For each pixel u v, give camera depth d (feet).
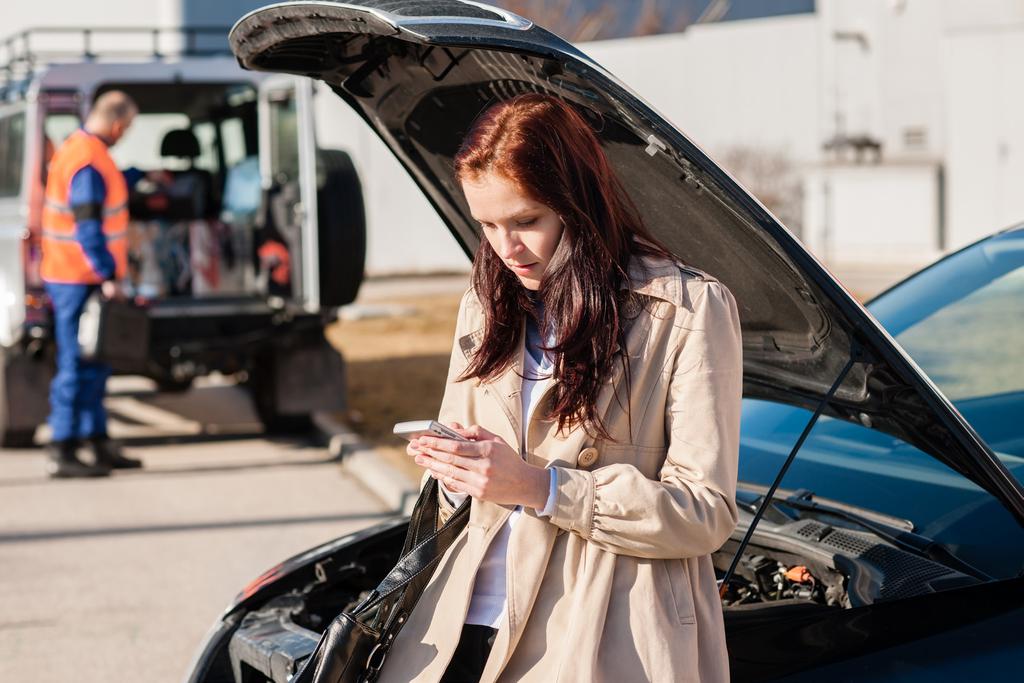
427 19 6.37
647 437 6.20
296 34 7.84
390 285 62.85
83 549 19.57
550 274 6.17
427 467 6.17
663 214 7.83
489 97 8.02
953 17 71.10
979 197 69.82
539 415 6.37
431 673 6.53
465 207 9.45
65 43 43.27
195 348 26.25
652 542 5.93
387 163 72.23
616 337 6.07
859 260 71.56
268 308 27.25
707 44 80.53
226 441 28.27
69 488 23.70
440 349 38.91
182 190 28.96
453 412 6.84
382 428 27.99
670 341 6.12
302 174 26.30
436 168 9.29
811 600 7.79
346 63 8.45
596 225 6.10
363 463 24.25
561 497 5.98
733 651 7.08
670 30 92.84
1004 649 6.73
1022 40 67.67
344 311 47.70
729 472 6.04
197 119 30.50
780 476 7.59
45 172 24.54
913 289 11.00
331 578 9.47
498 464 5.95
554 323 6.26
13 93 26.27
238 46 8.52
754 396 9.80
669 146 6.75
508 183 5.99
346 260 26.89
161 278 27.96
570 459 6.21
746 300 8.23
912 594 7.25
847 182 74.23
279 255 27.58
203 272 28.32
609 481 5.98
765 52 78.54
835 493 8.50
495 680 6.23
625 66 83.51
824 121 76.95
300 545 19.67
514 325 6.53
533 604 6.27
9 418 26.17
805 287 7.23
